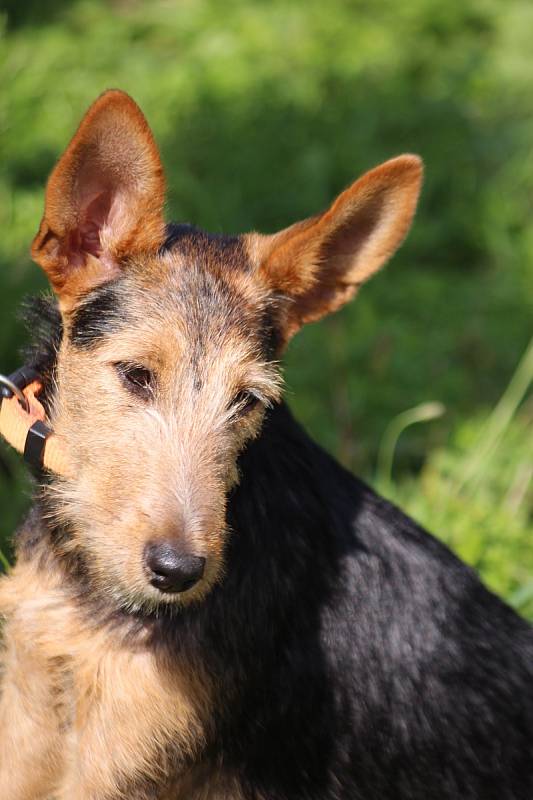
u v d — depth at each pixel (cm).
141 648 532
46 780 585
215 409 530
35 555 559
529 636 587
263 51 1422
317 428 946
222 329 540
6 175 1103
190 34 1455
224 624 536
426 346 1063
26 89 1209
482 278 1184
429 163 1291
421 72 1497
